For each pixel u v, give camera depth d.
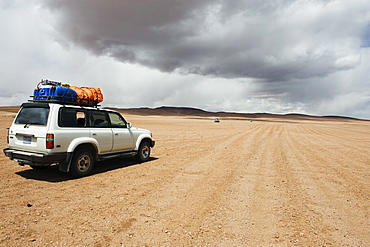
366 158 11.55
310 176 7.77
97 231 3.77
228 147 14.58
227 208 4.90
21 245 3.29
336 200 5.55
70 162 6.58
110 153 8.06
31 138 6.52
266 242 3.58
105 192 5.67
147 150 9.69
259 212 4.74
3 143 12.23
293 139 21.64
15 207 4.62
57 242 3.40
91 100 7.64
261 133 29.33
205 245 3.44
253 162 9.94
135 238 3.59
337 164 9.90
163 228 3.94
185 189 6.07
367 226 4.24
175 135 22.03
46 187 5.93
